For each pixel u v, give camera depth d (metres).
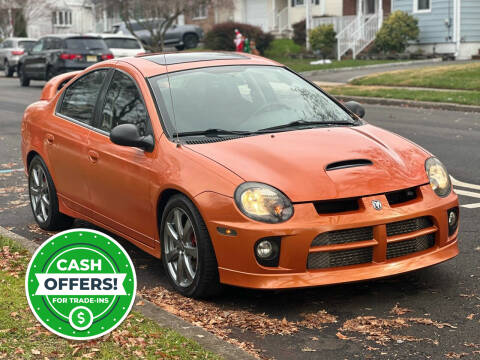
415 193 5.13
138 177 5.58
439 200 5.16
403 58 32.69
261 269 4.76
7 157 11.94
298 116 5.86
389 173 5.07
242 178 4.88
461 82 20.73
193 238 5.18
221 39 38.69
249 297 5.25
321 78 26.14
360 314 4.88
